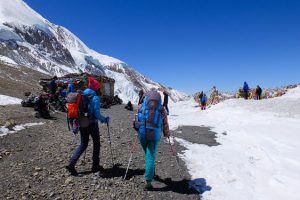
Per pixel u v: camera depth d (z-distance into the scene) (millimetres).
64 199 7051
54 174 8250
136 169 9078
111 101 41375
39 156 9586
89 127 8273
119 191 7582
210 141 14211
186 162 10156
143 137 7820
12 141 11086
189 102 47094
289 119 19141
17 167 8562
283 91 39781
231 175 9109
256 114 21891
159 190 7844
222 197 7680
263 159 10820
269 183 8578
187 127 18734
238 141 14273
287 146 12242
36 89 46000
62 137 12352
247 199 7594
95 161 8594
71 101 8148
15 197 6996
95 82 8453
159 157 10469
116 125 17031
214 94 41625
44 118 17562
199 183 8414
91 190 7523
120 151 10789
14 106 21391
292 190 7863
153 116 7793
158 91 8102
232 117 22406
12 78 58750
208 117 24766
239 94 36688
